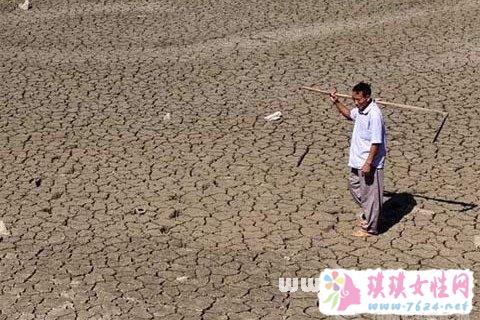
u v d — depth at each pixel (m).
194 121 12.74
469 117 12.73
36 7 18.11
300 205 10.45
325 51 15.45
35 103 13.47
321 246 9.62
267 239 9.76
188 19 17.27
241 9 17.86
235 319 8.41
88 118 12.91
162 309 8.58
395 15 17.31
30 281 9.05
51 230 10.00
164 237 9.83
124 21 17.19
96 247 9.65
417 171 11.20
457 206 10.36
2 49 15.77
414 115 12.82
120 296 8.79
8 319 8.44
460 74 14.31
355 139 9.50
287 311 8.54
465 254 9.41
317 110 13.06
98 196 10.73
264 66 14.82
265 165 11.41
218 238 9.80
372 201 9.55
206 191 10.80
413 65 14.73
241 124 12.62
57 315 8.49
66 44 15.98
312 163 11.45
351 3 18.12
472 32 16.22
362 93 9.29
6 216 10.31
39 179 11.09
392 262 9.27
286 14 17.50
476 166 11.30
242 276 9.09
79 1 18.52
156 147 11.96
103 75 14.54
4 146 12.05
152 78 14.38
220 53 15.43
